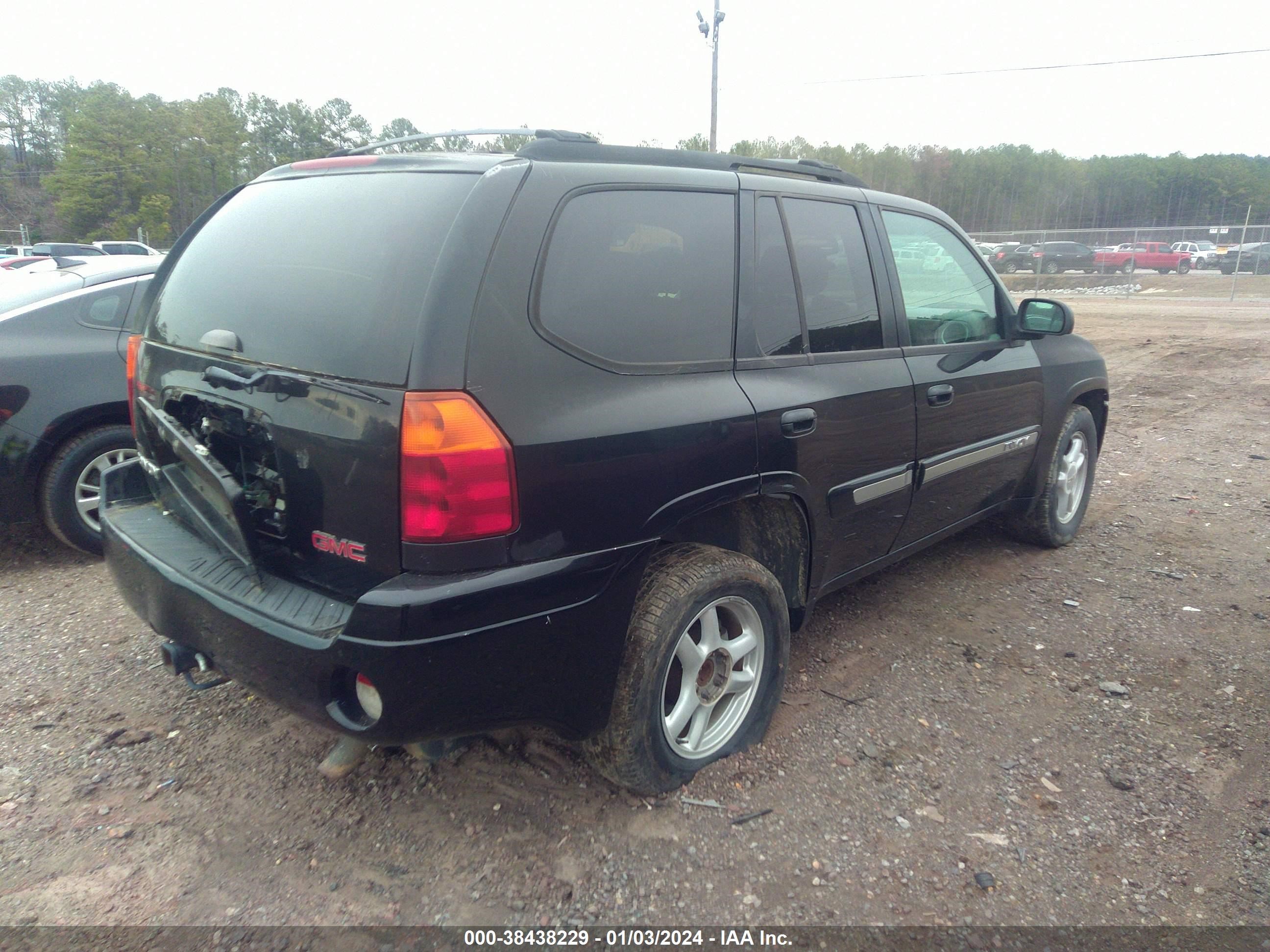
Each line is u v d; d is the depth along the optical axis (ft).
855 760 9.75
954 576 15.14
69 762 9.44
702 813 8.79
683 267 8.79
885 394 10.85
